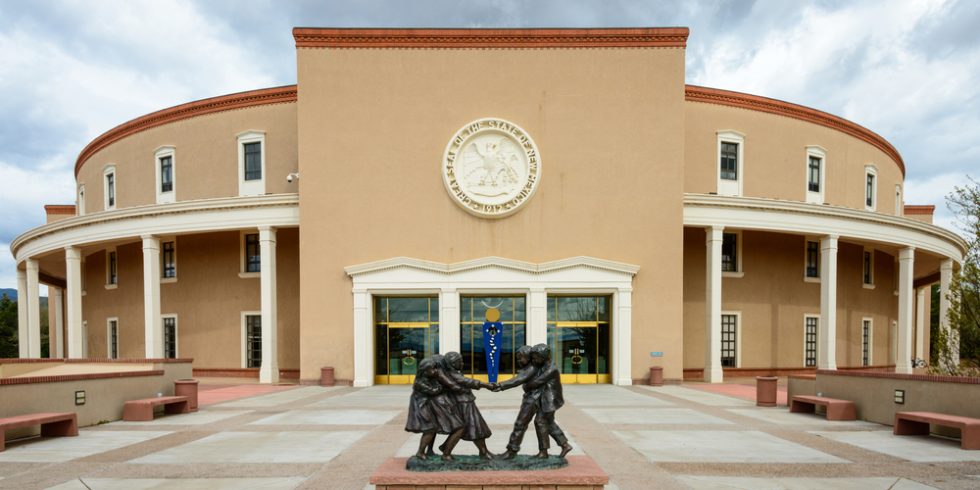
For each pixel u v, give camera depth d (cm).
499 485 632
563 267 2198
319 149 2308
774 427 1252
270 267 2383
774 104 2862
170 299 2828
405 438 1116
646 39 2334
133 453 1000
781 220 2441
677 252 2280
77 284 2661
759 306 2733
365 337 2203
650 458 945
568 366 2259
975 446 1022
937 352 1516
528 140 2281
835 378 1441
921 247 2725
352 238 2280
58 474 859
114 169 3130
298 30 2322
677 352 2239
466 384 695
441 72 2330
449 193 2272
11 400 1132
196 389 1554
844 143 3084
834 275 2497
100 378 1346
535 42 2334
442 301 2198
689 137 2734
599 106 2322
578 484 632
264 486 787
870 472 862
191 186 2845
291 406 1612
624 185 2300
